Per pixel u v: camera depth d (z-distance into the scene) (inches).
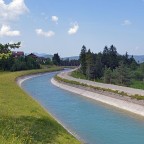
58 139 1238.9
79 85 3998.5
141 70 6510.8
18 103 2047.2
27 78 5974.4
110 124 1909.4
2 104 1834.4
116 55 7416.3
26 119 1464.1
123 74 5260.8
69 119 2059.5
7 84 3676.2
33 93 3590.1
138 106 2361.0
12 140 974.4
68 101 2945.4
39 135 1181.7
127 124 1909.4
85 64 6865.2
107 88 3238.2
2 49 1272.1
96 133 1673.2
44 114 1846.7
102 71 6309.1
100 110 2436.0
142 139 1560.0
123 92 2812.5
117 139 1552.7
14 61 6914.4
